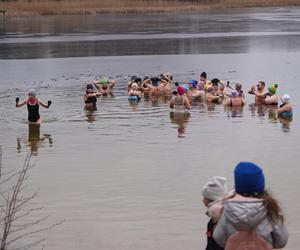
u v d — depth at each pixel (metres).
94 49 47.31
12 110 22.44
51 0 104.50
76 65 37.72
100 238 10.16
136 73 33.47
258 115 20.66
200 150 15.79
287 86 27.02
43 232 10.44
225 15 92.44
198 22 76.50
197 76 31.61
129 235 10.26
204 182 12.98
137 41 52.75
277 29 63.09
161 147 16.19
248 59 38.88
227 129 18.39
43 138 17.61
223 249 6.79
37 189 12.69
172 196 12.09
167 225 10.65
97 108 22.55
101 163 14.67
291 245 9.68
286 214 10.88
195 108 22.28
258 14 93.69
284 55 40.59
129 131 18.34
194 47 47.56
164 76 26.25
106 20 83.31
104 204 11.74
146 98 24.84
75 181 13.23
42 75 33.31
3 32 65.81
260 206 5.95
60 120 20.31
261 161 14.58
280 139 16.92
